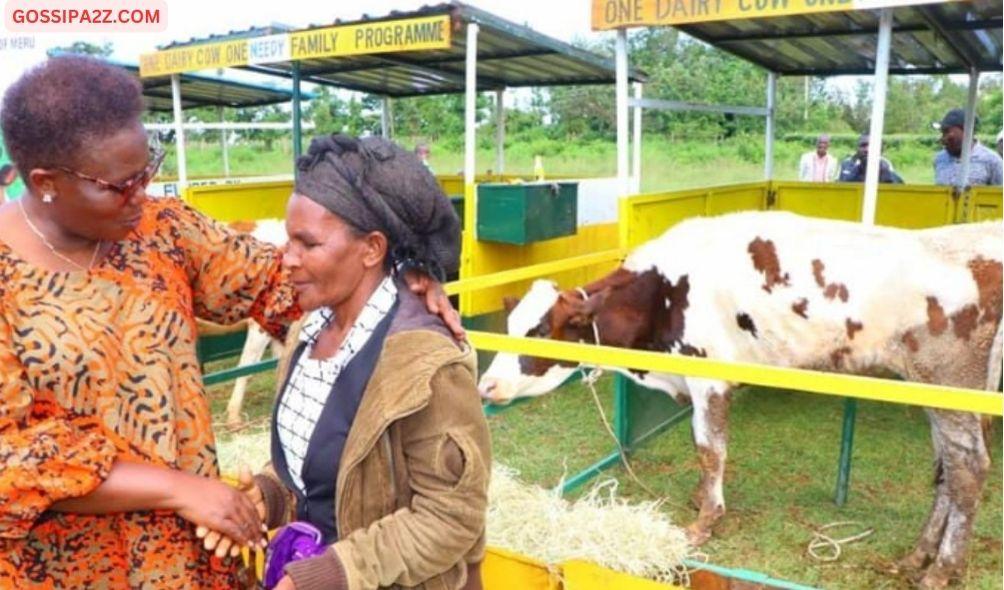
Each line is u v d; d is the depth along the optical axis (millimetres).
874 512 3969
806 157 10094
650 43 22781
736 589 2281
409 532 1305
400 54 6918
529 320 3885
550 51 6641
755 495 4191
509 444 4945
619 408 4410
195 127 8938
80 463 1278
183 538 1474
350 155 1366
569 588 2240
